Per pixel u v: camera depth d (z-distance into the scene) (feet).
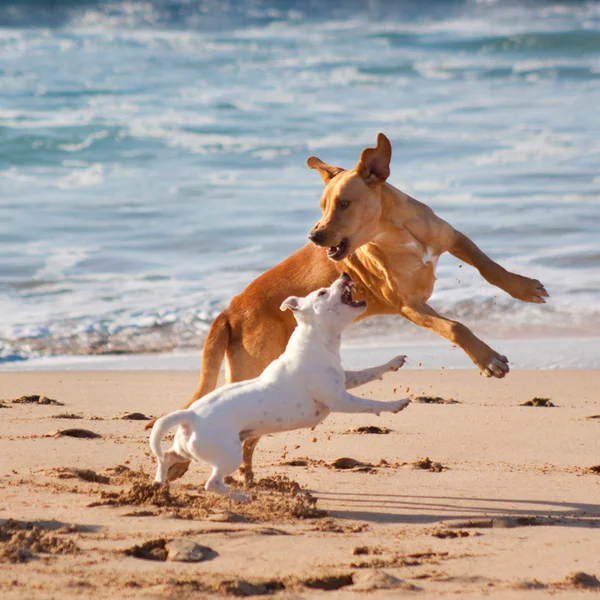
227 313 29.48
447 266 63.26
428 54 168.86
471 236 69.00
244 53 169.68
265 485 27.04
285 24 218.38
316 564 20.17
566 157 95.40
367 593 18.57
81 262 63.98
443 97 131.13
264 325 28.84
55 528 22.20
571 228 70.79
